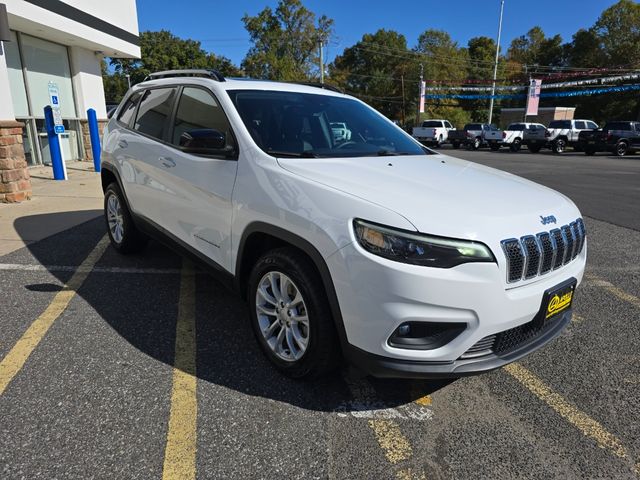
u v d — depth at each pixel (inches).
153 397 101.3
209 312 143.9
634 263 211.0
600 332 141.7
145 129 163.9
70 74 494.3
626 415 102.4
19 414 94.2
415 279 83.5
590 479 84.0
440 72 2388.0
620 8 1945.1
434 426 97.0
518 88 1728.6
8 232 223.8
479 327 87.7
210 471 82.2
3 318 135.6
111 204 191.9
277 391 105.7
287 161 111.1
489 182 114.9
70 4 426.3
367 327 88.3
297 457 86.5
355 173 107.3
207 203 126.0
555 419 100.4
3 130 275.0
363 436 93.0
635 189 433.1
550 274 98.8
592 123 1051.3
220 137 117.6
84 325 132.9
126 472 80.9
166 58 1920.5
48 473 79.8
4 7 269.3
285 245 108.7
